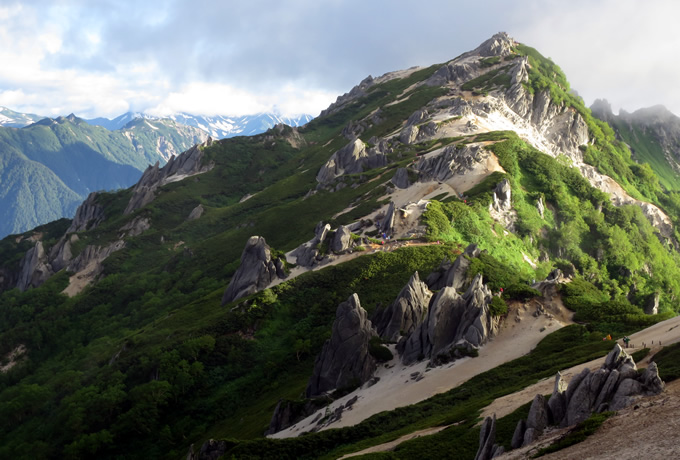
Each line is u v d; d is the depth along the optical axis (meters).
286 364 139.38
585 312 104.88
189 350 145.88
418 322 117.00
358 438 76.25
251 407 128.25
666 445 38.75
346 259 170.12
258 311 155.50
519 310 106.81
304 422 97.56
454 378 90.12
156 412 133.25
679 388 48.91
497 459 50.06
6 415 153.62
